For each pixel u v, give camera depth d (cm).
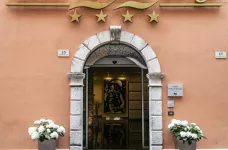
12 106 927
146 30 945
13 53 938
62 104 929
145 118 1059
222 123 926
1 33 941
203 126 926
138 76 1103
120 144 1064
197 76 935
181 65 938
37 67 936
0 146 919
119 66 1068
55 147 884
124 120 1116
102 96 1107
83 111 1043
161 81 936
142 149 1026
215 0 951
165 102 932
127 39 941
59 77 934
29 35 941
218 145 921
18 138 921
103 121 1109
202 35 945
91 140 1058
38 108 927
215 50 941
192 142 869
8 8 946
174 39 944
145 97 1066
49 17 946
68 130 923
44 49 939
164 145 921
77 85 926
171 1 948
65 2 945
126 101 1112
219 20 948
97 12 948
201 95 932
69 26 945
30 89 930
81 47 938
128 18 938
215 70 938
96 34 941
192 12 949
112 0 944
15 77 933
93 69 1084
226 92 933
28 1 945
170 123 924
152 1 945
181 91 930
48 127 867
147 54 939
